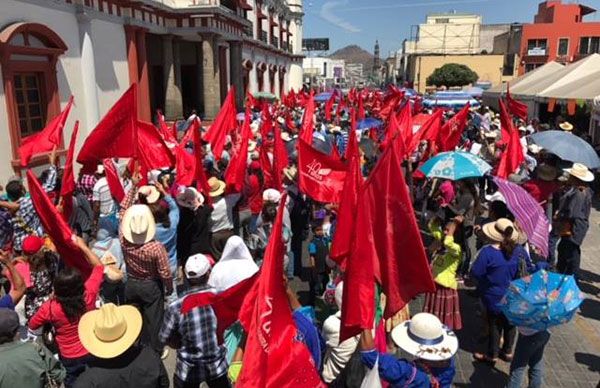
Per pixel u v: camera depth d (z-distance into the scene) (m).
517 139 9.24
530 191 8.40
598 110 15.30
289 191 8.47
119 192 7.62
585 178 7.69
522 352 4.99
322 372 4.37
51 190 8.35
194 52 32.81
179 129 19.31
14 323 3.83
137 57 20.73
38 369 3.74
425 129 11.57
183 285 7.66
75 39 15.66
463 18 77.81
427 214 10.30
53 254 5.89
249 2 39.59
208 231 7.67
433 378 3.81
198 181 7.57
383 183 3.68
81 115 15.99
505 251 5.84
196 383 4.53
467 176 7.53
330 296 5.78
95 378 3.51
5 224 7.18
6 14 12.32
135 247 5.75
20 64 12.85
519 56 61.22
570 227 7.82
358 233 3.46
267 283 3.19
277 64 50.34
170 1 24.25
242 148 8.10
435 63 67.94
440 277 6.12
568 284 4.66
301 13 58.41
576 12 58.19
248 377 3.12
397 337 4.02
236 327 4.86
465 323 7.14
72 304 4.46
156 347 5.80
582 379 5.80
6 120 12.30
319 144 11.89
